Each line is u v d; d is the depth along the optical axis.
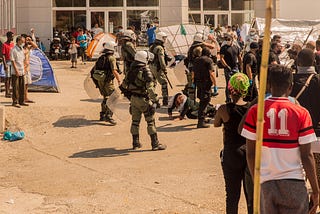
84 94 18.70
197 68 13.41
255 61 13.67
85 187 9.11
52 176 9.88
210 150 11.44
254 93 13.72
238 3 39.84
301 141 4.75
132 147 12.05
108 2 36.69
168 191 8.74
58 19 36.69
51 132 13.78
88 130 13.87
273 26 22.69
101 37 29.36
